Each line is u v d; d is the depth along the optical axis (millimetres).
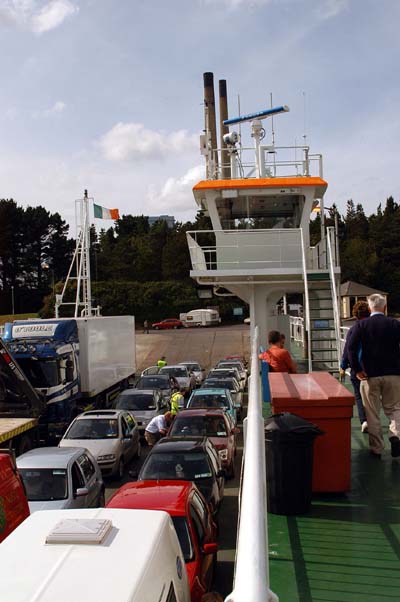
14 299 104188
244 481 2219
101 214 29766
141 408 19250
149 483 7855
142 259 103188
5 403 16125
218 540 9453
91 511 3404
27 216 108125
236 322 89375
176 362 47719
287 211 18156
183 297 91125
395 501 5777
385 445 7801
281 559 4613
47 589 2459
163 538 3227
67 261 111875
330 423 5969
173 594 3131
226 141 19047
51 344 18016
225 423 13820
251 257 17594
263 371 10117
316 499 5922
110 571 2627
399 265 100062
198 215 112062
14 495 6578
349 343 7055
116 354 24547
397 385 7047
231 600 1530
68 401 18609
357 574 4332
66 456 10492
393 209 117062
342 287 65000
